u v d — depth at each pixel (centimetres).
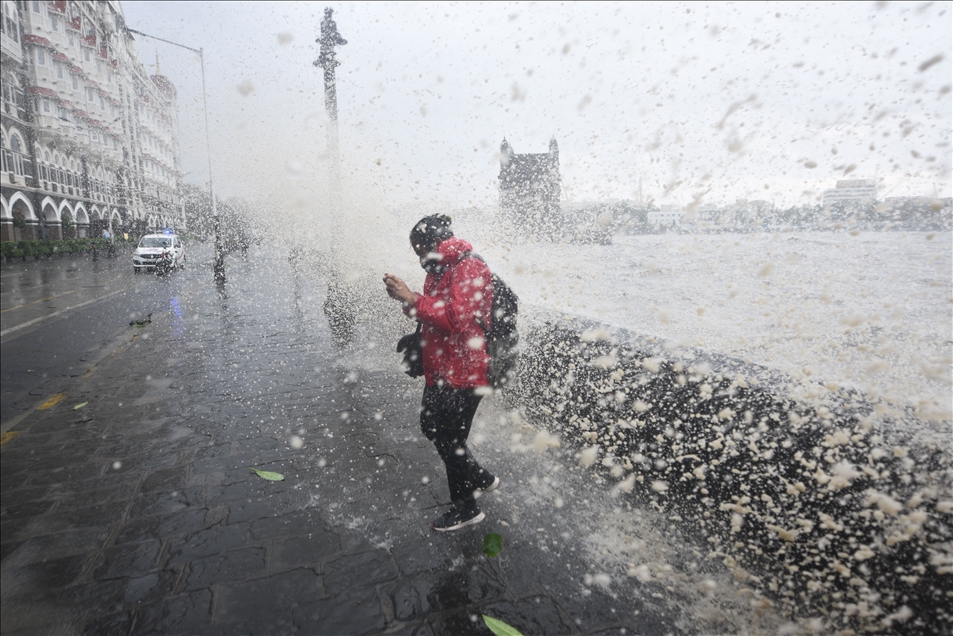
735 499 192
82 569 187
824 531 162
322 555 195
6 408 364
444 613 165
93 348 557
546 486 241
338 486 249
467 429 203
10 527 215
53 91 2634
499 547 175
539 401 310
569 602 168
